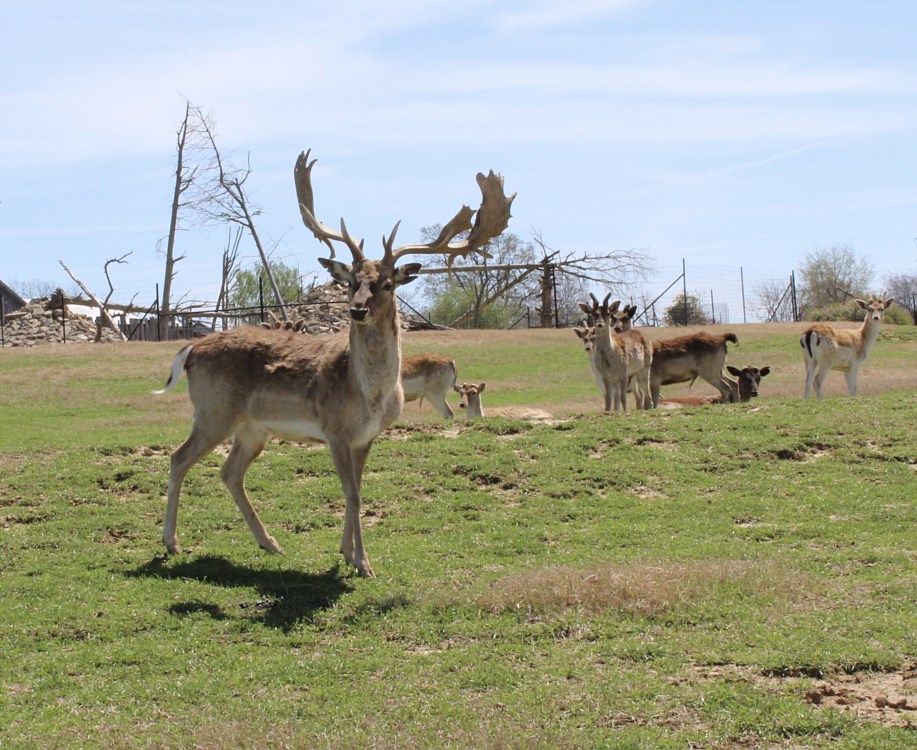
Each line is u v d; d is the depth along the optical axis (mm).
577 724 5910
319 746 5746
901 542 10000
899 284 72562
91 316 56969
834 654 6672
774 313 60875
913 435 13711
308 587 8672
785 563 9078
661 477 12539
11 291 62625
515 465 12758
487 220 9750
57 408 26594
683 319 62438
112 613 8062
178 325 57750
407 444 13742
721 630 7344
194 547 10070
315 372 9148
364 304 8344
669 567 8719
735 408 16094
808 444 13617
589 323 20359
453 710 6180
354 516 9062
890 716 5816
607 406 19469
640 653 6941
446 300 66375
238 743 5816
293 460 12766
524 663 6930
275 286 53750
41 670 7012
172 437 14617
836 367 21328
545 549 10062
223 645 7488
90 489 11617
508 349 39469
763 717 5824
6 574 9094
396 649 7336
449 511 11398
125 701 6516
